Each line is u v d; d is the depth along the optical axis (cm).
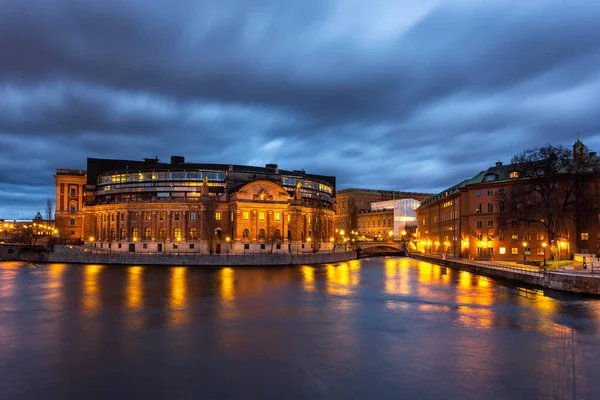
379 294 5972
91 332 3856
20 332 3859
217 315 4547
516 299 5494
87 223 14762
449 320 4341
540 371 2928
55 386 2692
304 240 13812
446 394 2578
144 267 9988
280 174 15025
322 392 2606
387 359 3164
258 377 2827
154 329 3956
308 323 4216
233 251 12531
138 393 2597
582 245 8475
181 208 12862
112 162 15825
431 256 12594
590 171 8094
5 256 12050
